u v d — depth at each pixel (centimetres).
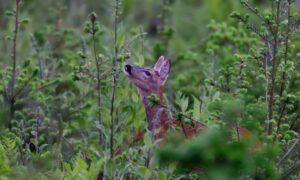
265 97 1107
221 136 884
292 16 1095
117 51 1212
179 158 770
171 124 1062
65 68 1585
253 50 1124
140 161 1041
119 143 1170
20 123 1188
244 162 786
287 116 1092
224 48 1552
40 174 1021
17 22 1318
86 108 1327
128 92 1275
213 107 1016
